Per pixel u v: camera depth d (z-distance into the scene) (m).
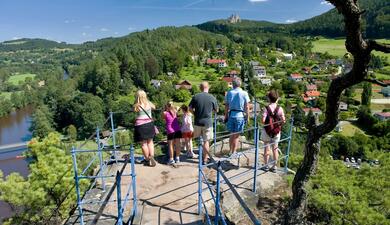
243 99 7.36
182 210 5.94
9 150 65.25
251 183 7.07
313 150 6.08
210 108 7.45
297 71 142.38
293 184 6.36
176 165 7.73
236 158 8.20
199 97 7.38
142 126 7.31
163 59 122.56
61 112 80.81
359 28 4.84
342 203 8.08
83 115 70.25
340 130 67.25
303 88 102.31
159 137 29.42
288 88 101.38
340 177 9.92
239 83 7.45
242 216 6.23
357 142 55.09
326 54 172.62
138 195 6.41
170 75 119.69
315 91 96.88
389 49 4.78
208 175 7.24
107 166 7.79
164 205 6.08
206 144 7.43
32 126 77.31
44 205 12.17
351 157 51.97
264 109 7.53
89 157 22.47
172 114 7.67
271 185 7.10
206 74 122.12
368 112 71.12
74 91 98.88
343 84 5.35
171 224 5.52
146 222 5.58
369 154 12.21
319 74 132.75
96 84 95.38
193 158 8.18
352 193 8.52
